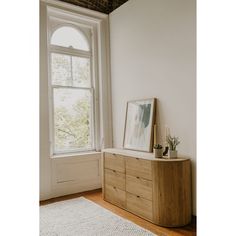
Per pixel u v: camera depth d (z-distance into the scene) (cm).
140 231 275
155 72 362
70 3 426
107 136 461
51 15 421
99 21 461
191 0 305
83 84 458
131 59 410
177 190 286
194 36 302
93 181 450
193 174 302
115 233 271
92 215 324
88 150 460
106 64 466
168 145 315
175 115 328
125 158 341
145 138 365
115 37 450
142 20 386
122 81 433
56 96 427
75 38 453
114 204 365
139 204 317
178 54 324
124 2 444
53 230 280
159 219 289
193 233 269
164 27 345
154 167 293
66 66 439
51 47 422
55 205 365
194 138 302
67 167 421
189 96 309
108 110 465
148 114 367
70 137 441
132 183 329
